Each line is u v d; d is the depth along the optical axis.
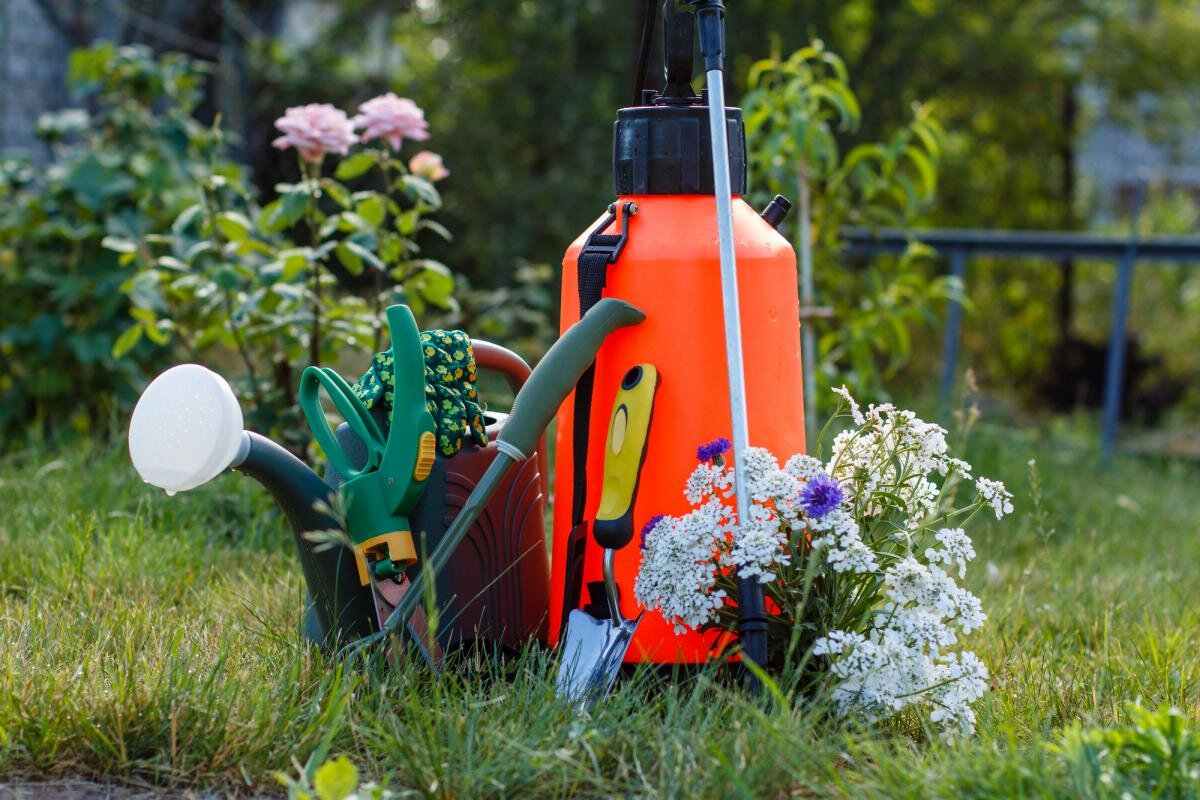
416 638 2.13
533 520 2.41
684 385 2.21
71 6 7.80
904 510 2.23
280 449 2.19
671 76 2.33
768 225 2.36
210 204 3.67
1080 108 12.82
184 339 3.98
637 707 2.02
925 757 1.88
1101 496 4.84
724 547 2.10
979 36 10.84
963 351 11.21
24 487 3.59
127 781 1.83
